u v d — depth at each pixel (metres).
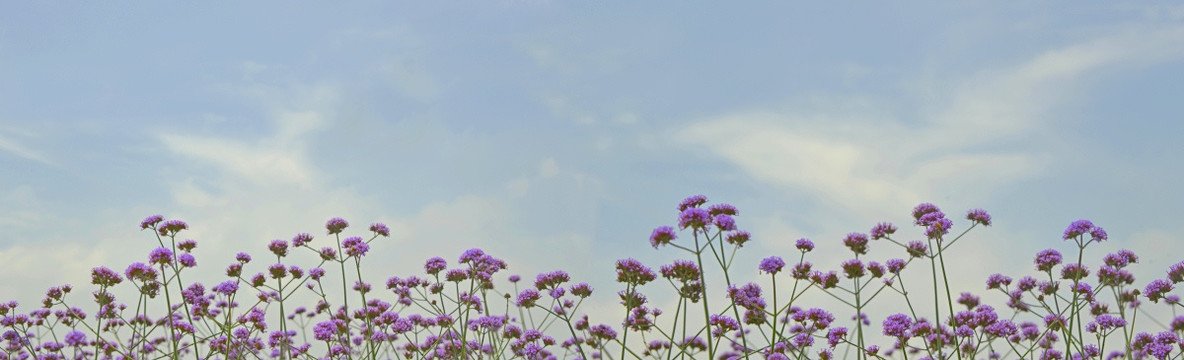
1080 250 2.96
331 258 3.24
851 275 2.88
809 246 2.94
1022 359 3.06
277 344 3.32
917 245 2.96
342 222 3.23
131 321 3.40
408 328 3.29
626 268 2.88
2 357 3.33
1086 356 3.10
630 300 2.88
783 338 2.94
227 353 3.14
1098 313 3.15
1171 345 3.08
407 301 3.45
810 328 3.05
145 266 3.14
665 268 2.87
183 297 3.22
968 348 3.06
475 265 3.13
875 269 2.91
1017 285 3.14
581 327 3.19
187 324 3.21
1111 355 3.22
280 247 3.28
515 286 3.38
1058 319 2.99
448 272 3.27
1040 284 3.13
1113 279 3.03
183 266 3.14
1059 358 3.13
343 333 3.40
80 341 3.39
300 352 3.39
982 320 3.05
